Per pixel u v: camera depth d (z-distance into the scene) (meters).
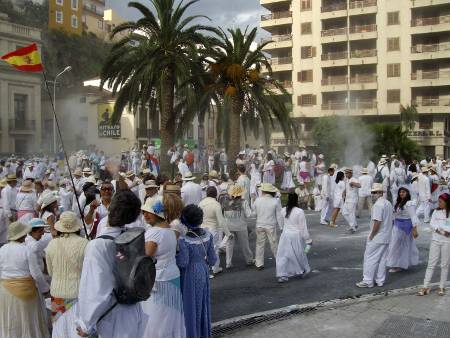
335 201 14.53
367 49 58.56
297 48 61.91
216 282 8.67
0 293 5.21
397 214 9.36
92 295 3.45
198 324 5.37
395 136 36.84
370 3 57.31
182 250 5.24
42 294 5.46
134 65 21.27
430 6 54.41
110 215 3.77
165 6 20.53
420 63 55.84
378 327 6.29
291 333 6.13
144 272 3.58
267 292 8.02
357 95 59.16
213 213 9.00
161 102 20.56
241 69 21.25
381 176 18.48
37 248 5.64
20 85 49.53
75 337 4.16
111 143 49.25
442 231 7.46
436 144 54.84
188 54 20.86
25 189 10.63
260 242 9.48
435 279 8.77
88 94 50.84
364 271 8.27
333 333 6.11
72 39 66.38
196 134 56.94
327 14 59.66
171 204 5.33
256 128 24.12
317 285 8.39
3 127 47.81
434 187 16.09
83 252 4.55
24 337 5.19
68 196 11.30
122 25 20.66
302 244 8.80
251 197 18.92
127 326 3.62
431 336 5.95
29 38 49.94
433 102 54.84
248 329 6.29
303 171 22.20
